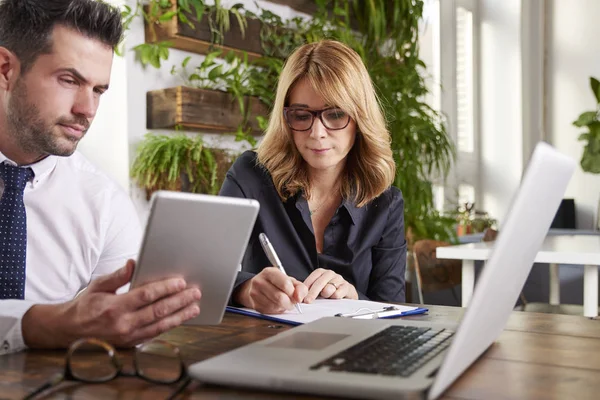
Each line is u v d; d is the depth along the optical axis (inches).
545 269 135.9
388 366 30.3
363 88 67.0
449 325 41.6
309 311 50.8
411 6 171.0
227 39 126.7
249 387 29.4
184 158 114.0
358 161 70.5
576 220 260.2
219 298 38.6
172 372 32.7
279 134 70.2
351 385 27.4
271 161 70.9
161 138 113.8
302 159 71.1
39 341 37.1
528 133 250.5
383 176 70.1
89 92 48.0
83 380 31.1
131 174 114.7
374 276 72.3
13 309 37.9
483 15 250.2
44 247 57.4
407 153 160.7
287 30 140.2
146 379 31.4
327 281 57.7
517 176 245.8
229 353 33.0
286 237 70.1
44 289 57.4
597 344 39.9
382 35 166.1
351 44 152.1
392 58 167.2
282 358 31.9
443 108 226.4
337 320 43.3
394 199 72.9
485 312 29.6
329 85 64.5
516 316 50.2
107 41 48.1
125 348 37.8
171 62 123.9
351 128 67.1
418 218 166.1
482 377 32.1
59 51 46.2
